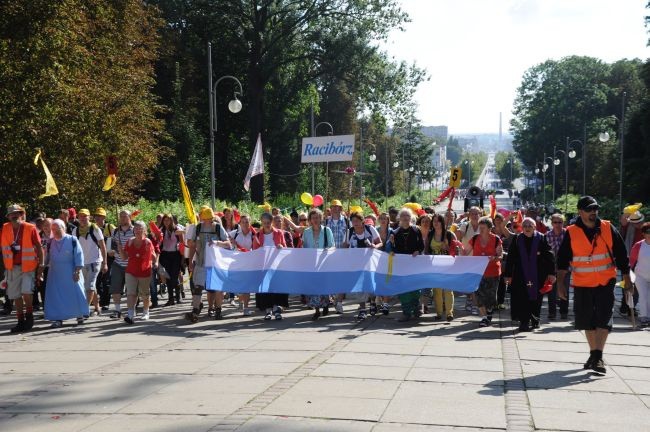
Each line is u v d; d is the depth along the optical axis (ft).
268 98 175.11
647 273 39.27
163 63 154.51
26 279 39.65
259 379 25.59
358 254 41.63
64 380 26.32
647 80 181.06
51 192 44.42
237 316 43.60
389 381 25.08
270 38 154.10
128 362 29.53
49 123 66.23
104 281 49.26
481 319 40.22
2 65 62.64
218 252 41.88
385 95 149.48
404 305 40.34
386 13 146.30
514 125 358.84
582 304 26.84
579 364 28.12
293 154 215.10
